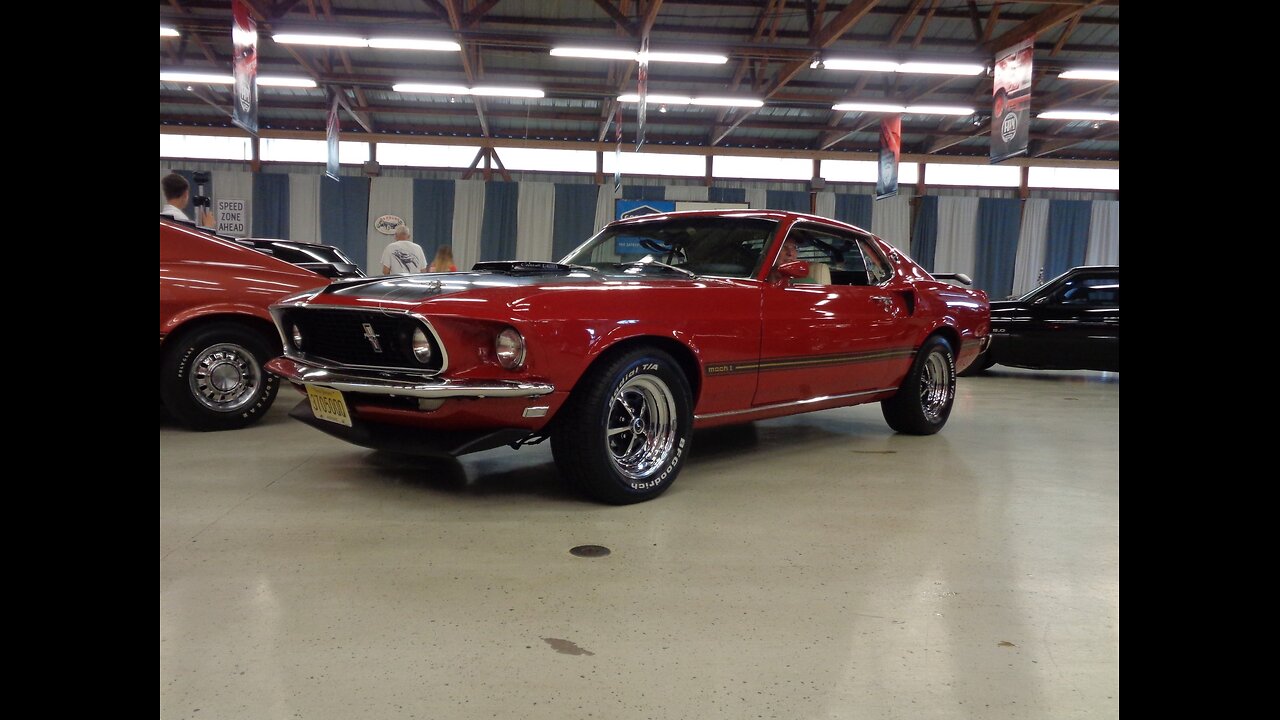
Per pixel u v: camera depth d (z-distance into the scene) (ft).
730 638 5.47
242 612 5.70
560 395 8.08
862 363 11.95
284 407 15.39
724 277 10.30
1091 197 60.44
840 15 36.32
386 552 7.07
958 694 4.75
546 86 44.14
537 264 10.07
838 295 11.46
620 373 8.48
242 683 4.68
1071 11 32.83
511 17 39.81
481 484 9.64
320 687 4.66
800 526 8.18
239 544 7.19
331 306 8.48
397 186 53.67
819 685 4.83
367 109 50.19
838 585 6.52
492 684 4.75
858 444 13.08
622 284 8.88
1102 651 5.36
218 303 12.04
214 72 39.91
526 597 6.11
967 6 39.11
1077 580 6.73
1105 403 19.74
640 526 8.05
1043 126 54.80
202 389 12.30
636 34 36.76
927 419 13.80
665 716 4.44
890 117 47.67
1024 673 5.04
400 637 5.36
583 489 8.67
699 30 40.93
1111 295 24.35
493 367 7.88
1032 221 58.59
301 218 52.95
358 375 8.35
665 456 9.20
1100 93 48.60
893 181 47.44
